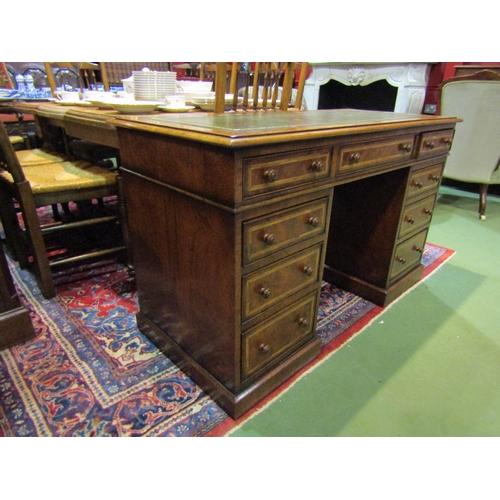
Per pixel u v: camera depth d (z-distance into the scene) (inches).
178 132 32.8
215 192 31.9
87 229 87.0
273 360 43.6
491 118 93.3
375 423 40.6
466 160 101.2
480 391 45.4
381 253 60.4
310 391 44.6
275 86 66.8
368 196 59.2
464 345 53.4
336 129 37.2
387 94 151.3
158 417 40.3
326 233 42.6
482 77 90.9
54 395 42.6
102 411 40.7
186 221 37.2
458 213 108.2
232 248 32.7
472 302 64.1
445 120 55.9
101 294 63.3
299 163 34.8
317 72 150.6
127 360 48.3
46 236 83.3
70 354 49.1
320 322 57.5
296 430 39.5
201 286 38.7
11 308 49.4
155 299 48.2
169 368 47.1
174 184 36.5
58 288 64.6
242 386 40.5
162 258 43.4
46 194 56.3
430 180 60.7
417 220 62.1
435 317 59.7
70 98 74.0
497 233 94.7
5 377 45.0
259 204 32.4
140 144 39.6
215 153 30.4
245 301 36.0
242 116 46.1
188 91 70.6
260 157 30.9
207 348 41.3
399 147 49.3
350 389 45.1
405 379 46.9
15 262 73.4
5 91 93.9
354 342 53.4
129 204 45.9
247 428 39.5
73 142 80.7
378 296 62.0
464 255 82.0
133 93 70.7
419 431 39.9
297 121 41.4
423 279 71.2
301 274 41.6
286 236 37.2
